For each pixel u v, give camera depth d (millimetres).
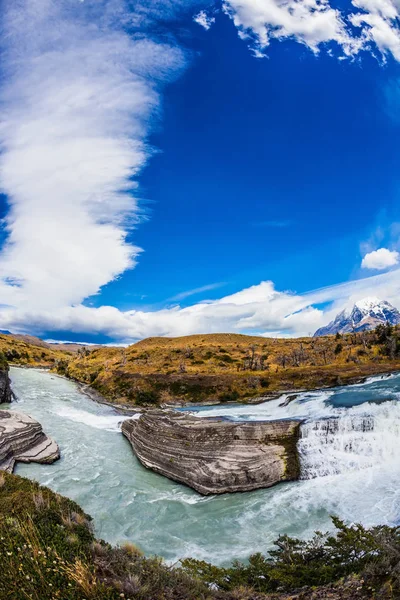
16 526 13367
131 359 120688
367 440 34469
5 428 38812
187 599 11133
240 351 128125
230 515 26406
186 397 74500
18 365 153375
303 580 13219
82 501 28688
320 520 24734
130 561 12828
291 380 75250
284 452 33844
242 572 14641
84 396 82688
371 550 13898
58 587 10203
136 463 37938
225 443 34656
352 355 97125
